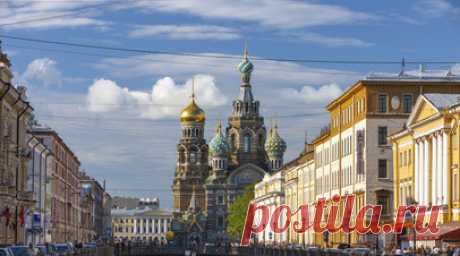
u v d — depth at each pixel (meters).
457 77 173.50
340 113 197.38
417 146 145.88
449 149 130.00
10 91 128.88
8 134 134.12
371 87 173.62
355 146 179.75
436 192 135.38
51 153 199.00
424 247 128.75
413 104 173.50
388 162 172.88
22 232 143.38
